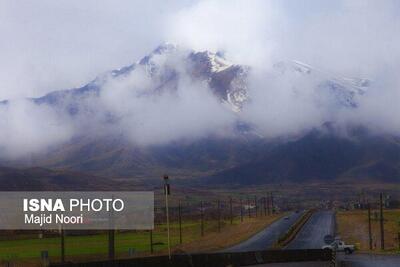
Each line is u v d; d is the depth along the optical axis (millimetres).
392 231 159750
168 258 59156
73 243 124562
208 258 65500
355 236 147125
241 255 72062
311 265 72312
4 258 88125
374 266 72875
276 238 133875
